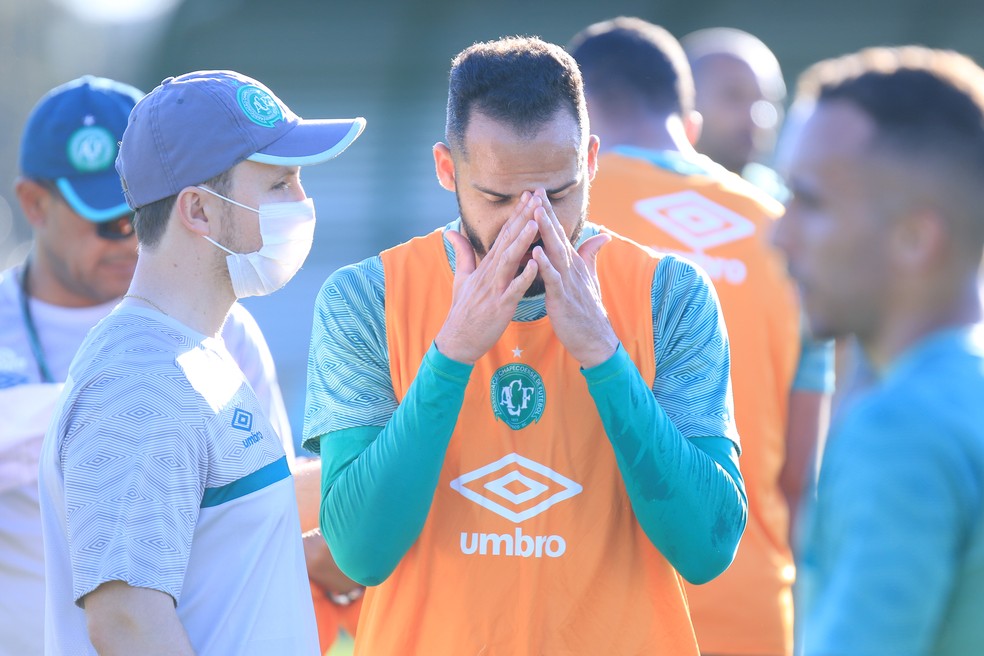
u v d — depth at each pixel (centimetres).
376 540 878
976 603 583
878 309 629
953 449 579
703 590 1225
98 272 1193
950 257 612
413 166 4841
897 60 634
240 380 854
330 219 4806
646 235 1283
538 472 902
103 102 1184
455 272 896
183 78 881
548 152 865
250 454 827
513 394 912
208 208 850
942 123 603
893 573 576
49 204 1173
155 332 817
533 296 906
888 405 595
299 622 842
